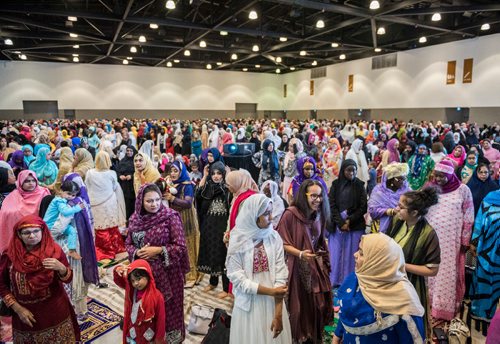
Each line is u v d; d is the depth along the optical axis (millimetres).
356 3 10016
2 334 2789
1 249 2906
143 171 4348
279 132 11820
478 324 2959
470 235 2867
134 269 2064
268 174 5828
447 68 14234
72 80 20625
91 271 3086
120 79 21562
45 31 13461
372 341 1509
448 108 14492
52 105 20609
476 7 8828
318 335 2387
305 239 2326
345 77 19812
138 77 21938
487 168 3656
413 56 15695
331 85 21000
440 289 2857
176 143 10445
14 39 15781
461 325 2709
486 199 2846
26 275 2051
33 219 2074
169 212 2398
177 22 10953
